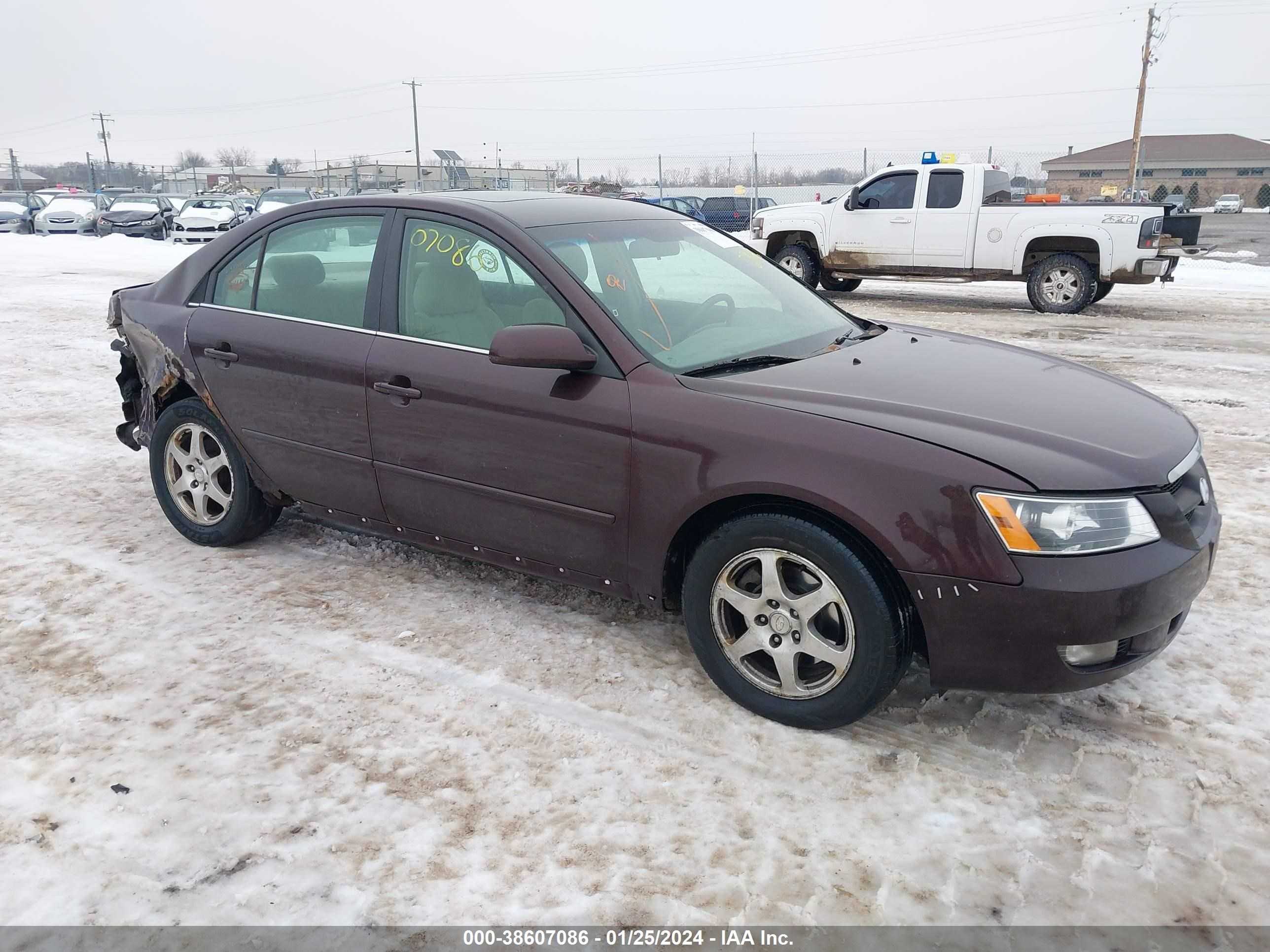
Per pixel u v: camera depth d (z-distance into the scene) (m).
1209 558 2.85
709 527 3.13
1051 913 2.29
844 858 2.47
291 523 4.80
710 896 2.35
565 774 2.80
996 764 2.84
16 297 13.44
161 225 26.42
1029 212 12.33
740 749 2.92
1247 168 80.81
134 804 2.68
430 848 2.51
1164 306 13.16
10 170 85.25
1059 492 2.60
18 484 5.43
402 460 3.65
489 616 3.80
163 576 4.18
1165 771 2.79
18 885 2.40
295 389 3.88
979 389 3.15
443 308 3.55
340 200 3.93
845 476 2.73
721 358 3.33
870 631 2.76
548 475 3.29
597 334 3.22
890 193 13.42
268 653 3.51
